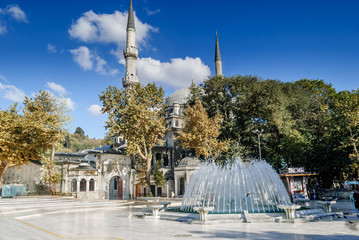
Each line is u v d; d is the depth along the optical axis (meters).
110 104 44.28
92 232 13.90
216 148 44.25
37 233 13.52
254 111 50.50
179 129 59.28
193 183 26.05
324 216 19.44
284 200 24.06
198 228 15.27
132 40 69.12
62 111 42.44
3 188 36.59
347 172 43.59
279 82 52.47
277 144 49.53
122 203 35.81
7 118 36.09
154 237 12.27
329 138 40.53
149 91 45.94
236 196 23.83
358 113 35.69
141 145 45.69
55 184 44.16
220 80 52.06
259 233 13.13
